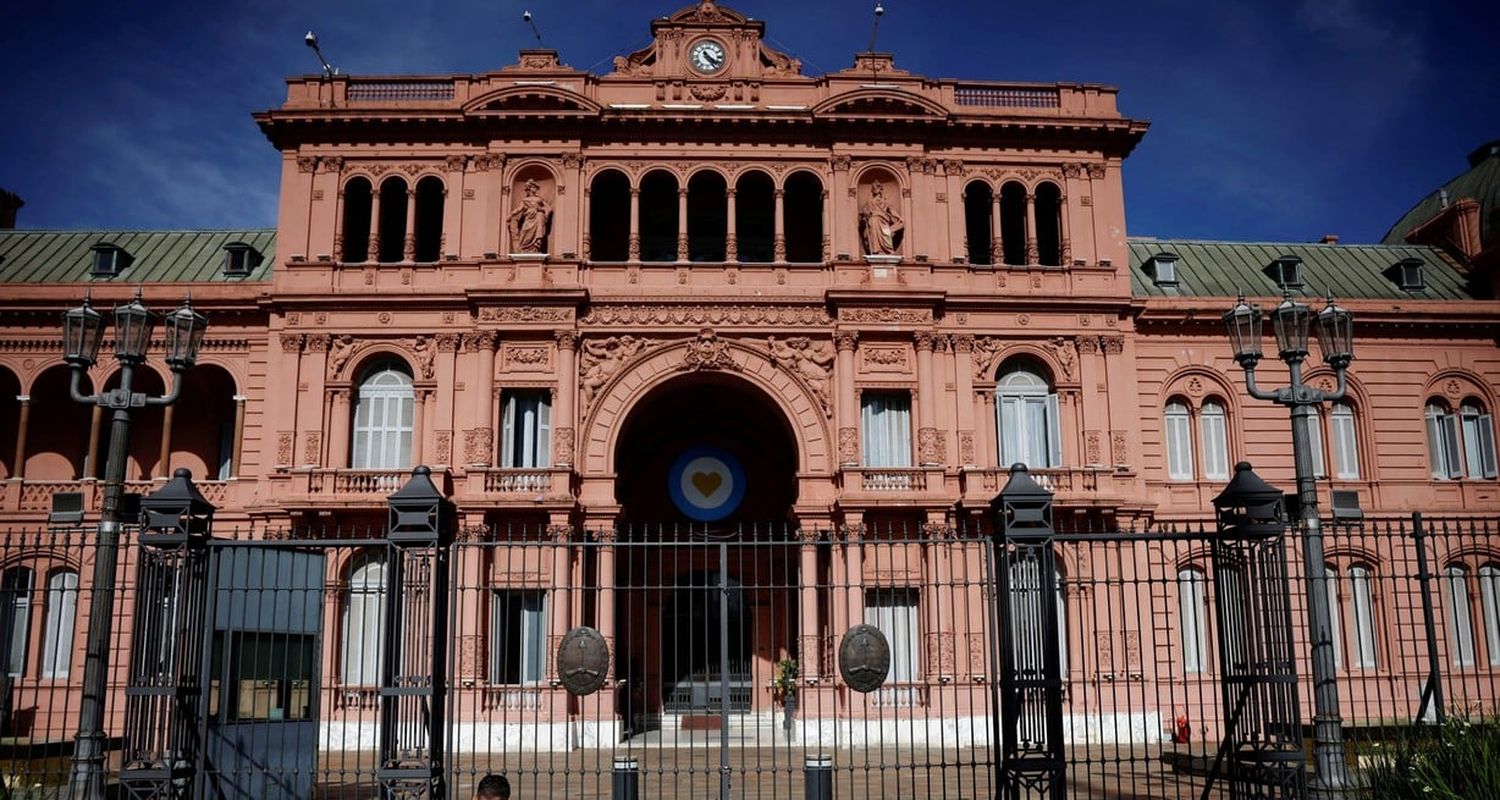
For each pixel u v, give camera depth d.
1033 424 38.44
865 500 35.62
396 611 16.92
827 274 38.06
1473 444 41.69
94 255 43.34
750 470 42.84
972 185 40.00
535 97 38.03
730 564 41.81
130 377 19.50
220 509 37.50
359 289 37.31
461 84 39.16
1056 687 16.59
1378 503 40.12
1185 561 37.72
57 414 40.53
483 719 33.38
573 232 37.97
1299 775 16.19
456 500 35.09
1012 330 38.12
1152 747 32.22
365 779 23.94
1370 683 38.34
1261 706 16.94
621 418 36.97
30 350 39.34
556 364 36.88
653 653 41.03
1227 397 40.34
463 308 37.22
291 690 21.14
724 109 38.41
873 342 37.47
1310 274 45.12
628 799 17.53
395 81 39.06
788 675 38.09
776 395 37.31
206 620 17.19
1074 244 39.25
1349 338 20.72
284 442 36.34
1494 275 43.75
